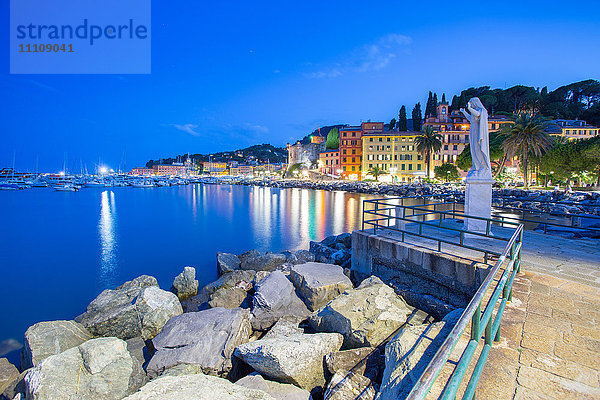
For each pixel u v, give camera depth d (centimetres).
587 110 9569
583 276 708
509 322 491
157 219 3866
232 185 14038
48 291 1484
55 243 2542
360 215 3984
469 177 1103
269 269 1477
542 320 496
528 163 5372
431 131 7406
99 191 9819
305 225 3278
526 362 387
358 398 489
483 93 11800
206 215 4200
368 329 658
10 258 2089
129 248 2344
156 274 1722
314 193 8262
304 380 579
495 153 5919
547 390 339
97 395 554
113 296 1005
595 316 508
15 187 10419
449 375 374
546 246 1029
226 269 1595
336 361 593
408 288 953
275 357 578
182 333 725
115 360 619
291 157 15600
